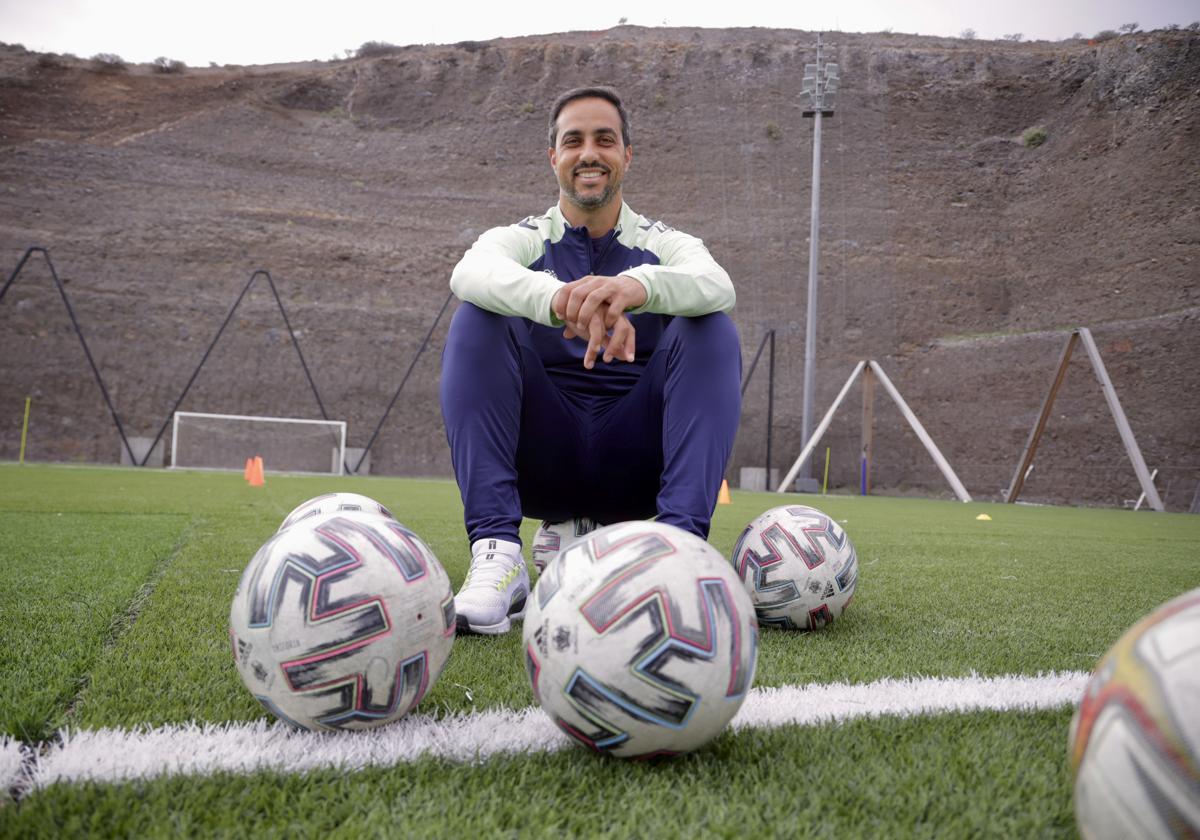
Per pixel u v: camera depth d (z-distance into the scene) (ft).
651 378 7.80
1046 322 101.40
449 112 144.15
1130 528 31.35
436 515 24.44
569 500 8.86
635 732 4.00
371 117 142.82
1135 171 115.14
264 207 116.06
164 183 116.26
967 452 85.35
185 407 85.51
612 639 3.99
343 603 4.39
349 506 8.06
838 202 122.62
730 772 4.09
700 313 7.23
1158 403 82.79
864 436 67.46
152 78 146.41
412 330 98.89
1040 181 122.31
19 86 132.57
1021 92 138.41
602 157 8.45
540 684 4.24
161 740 4.34
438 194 126.41
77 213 106.63
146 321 92.53
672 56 150.92
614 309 6.71
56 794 3.60
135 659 6.05
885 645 7.43
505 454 7.75
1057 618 9.30
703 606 4.07
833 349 100.48
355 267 108.06
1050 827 3.54
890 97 140.05
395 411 90.79
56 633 6.82
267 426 85.10
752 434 89.20
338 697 4.38
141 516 19.19
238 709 4.94
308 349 94.02
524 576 7.77
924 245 115.03
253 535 15.44
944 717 5.08
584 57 151.84
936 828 3.51
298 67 174.40
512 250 8.44
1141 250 104.78
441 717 4.95
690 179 128.57
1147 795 2.54
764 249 115.14
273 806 3.63
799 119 138.51
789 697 5.48
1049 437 83.41
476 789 3.83
